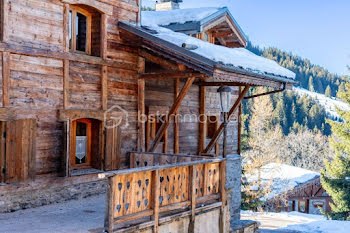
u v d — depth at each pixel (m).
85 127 10.84
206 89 15.43
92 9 10.54
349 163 27.67
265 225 24.77
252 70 11.43
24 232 7.02
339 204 27.67
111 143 10.88
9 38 8.56
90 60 10.26
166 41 10.50
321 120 87.69
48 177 9.42
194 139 14.82
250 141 31.47
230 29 16.30
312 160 55.78
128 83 11.45
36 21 9.09
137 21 11.80
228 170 17.39
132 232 7.05
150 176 7.56
